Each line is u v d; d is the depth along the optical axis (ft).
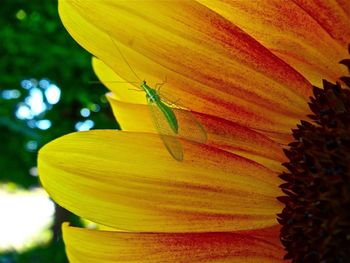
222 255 0.49
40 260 1.85
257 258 0.50
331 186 0.45
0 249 1.96
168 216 0.48
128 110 0.52
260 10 0.46
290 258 0.48
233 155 0.49
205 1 0.46
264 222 0.49
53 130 1.83
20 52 1.74
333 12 0.46
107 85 0.54
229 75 0.48
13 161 2.24
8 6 1.72
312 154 0.47
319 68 0.48
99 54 0.45
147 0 0.45
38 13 1.70
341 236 0.45
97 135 0.48
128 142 0.48
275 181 0.49
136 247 0.49
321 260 0.45
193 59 0.47
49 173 0.48
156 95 0.44
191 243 0.49
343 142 0.46
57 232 1.91
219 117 0.49
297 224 0.47
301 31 0.47
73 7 0.45
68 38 1.67
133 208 0.48
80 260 0.50
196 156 0.49
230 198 0.49
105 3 0.45
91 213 0.48
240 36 0.47
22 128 1.81
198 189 0.49
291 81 0.48
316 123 0.48
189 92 0.48
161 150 0.48
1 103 1.82
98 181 0.48
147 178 0.48
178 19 0.46
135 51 0.46
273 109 0.49
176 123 0.44
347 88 0.47
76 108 1.81
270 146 0.50
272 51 0.48
